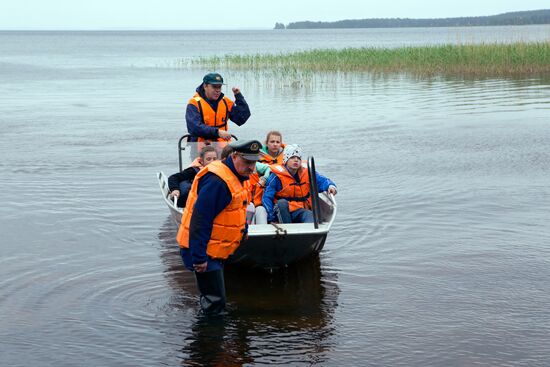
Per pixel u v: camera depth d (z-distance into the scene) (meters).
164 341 5.55
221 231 5.78
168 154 14.45
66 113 22.11
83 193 10.84
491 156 13.48
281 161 8.34
